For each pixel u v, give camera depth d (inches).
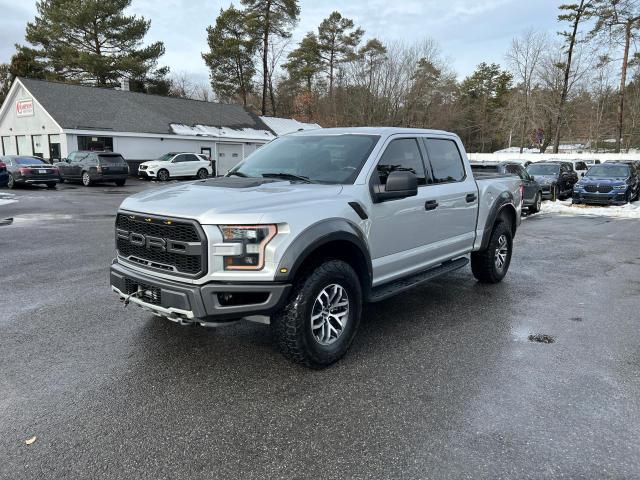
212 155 1344.7
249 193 145.4
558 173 764.0
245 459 105.4
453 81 2001.7
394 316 202.5
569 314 207.5
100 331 177.9
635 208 633.6
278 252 130.8
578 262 316.8
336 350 151.2
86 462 103.4
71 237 373.7
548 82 1742.1
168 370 147.3
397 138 184.1
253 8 1817.2
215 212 130.0
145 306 143.4
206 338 173.2
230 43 1774.1
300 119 2069.4
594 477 100.5
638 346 171.8
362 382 141.8
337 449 109.4
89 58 1470.2
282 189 151.5
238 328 184.1
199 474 100.3
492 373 148.6
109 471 100.7
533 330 187.3
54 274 259.8
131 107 1266.0
